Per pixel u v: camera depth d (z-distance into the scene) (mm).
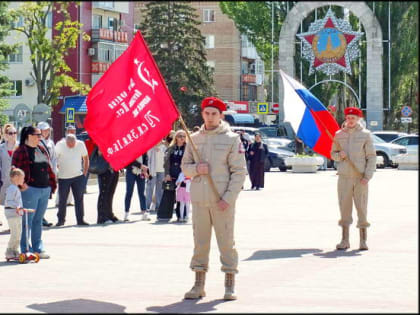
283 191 28406
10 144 17562
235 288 10211
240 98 69875
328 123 14281
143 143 10414
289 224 17547
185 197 18594
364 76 56062
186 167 9750
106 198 18500
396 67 43719
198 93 59062
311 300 9367
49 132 17797
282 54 58500
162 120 10281
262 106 58312
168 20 55188
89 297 9859
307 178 37000
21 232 13188
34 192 13102
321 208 21453
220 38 66812
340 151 13531
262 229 16609
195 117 59125
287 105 14531
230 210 9688
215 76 67562
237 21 59750
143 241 15062
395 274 11102
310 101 14281
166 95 10250
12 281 11039
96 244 14688
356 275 11039
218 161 9656
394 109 50812
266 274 11180
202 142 9750
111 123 10469
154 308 9164
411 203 22594
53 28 13852
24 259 12586
